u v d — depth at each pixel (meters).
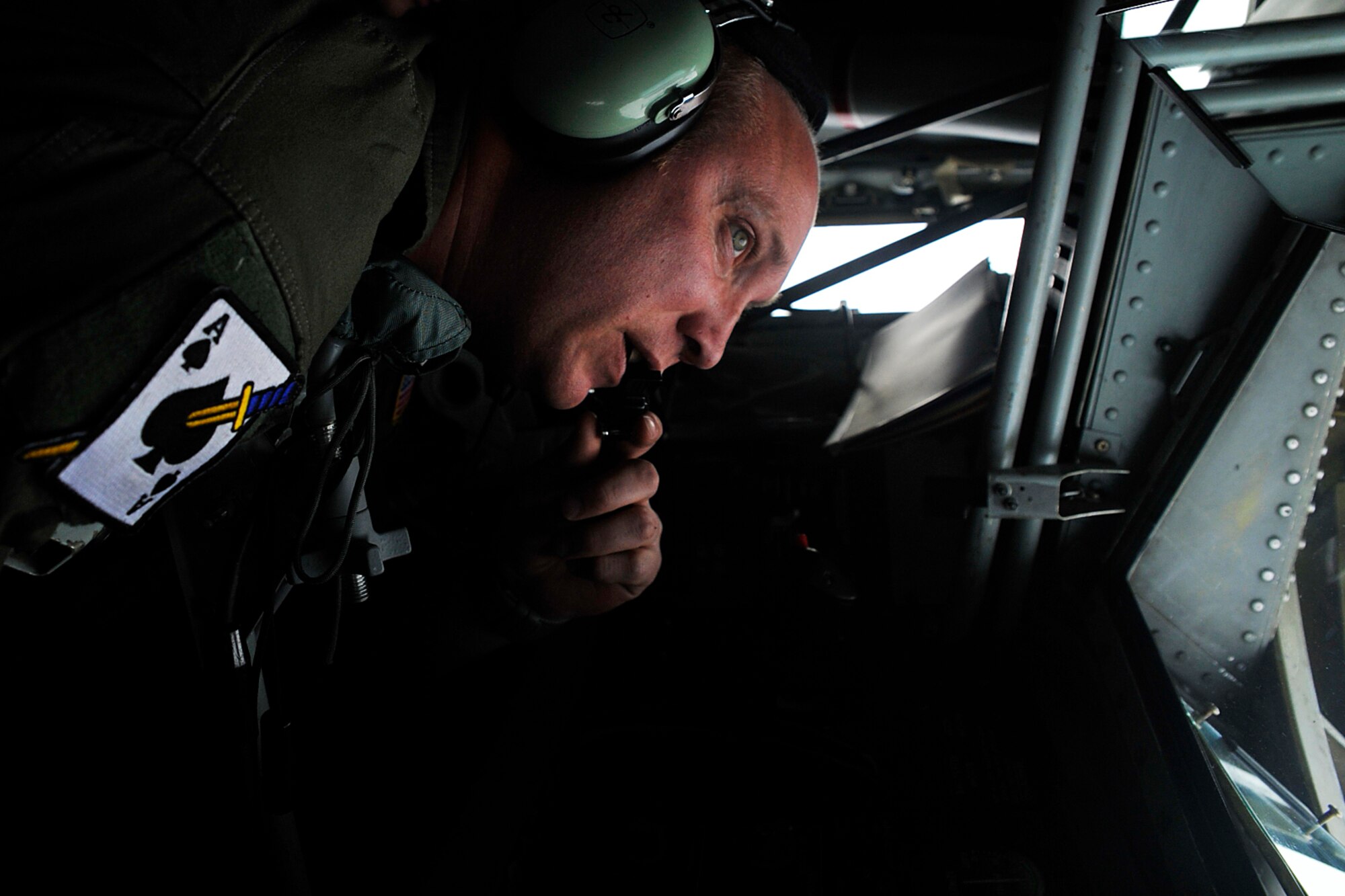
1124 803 1.24
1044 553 1.66
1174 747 1.15
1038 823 1.32
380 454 1.01
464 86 0.72
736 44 0.80
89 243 0.45
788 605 1.71
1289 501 1.38
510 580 1.23
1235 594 1.45
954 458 1.79
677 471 1.93
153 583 1.22
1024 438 1.59
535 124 0.69
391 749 1.32
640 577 1.14
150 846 1.09
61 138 0.46
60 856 1.09
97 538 0.61
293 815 0.91
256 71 0.53
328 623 0.88
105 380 0.46
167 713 1.21
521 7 0.72
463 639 1.28
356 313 0.76
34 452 0.44
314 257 0.56
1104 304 1.41
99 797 1.14
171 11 0.52
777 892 1.21
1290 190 1.13
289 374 0.58
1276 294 1.27
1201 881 1.04
